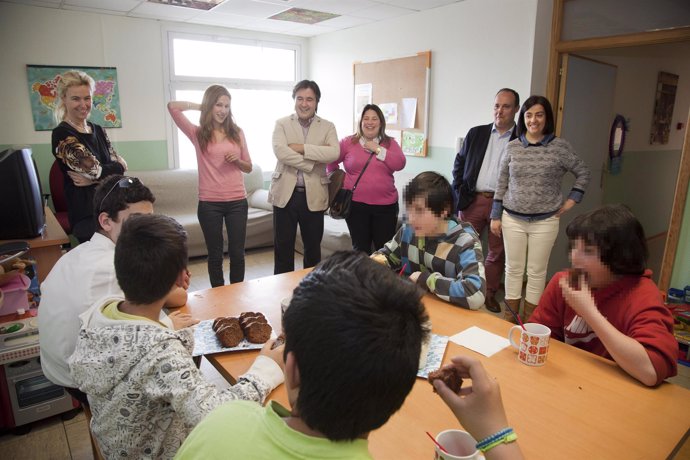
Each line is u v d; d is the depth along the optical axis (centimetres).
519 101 333
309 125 298
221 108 271
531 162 272
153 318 100
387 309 51
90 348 91
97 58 431
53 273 126
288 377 53
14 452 188
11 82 396
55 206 417
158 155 482
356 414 50
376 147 301
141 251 92
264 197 496
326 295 51
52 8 402
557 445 90
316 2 390
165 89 473
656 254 476
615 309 126
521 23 341
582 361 122
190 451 59
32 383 198
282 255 307
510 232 287
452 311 154
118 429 92
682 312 273
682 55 499
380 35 466
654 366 108
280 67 556
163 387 88
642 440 92
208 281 394
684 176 281
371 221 316
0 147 399
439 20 405
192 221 445
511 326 143
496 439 67
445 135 416
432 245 170
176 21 464
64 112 239
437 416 99
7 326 190
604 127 411
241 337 130
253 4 397
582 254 121
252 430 57
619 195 471
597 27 322
